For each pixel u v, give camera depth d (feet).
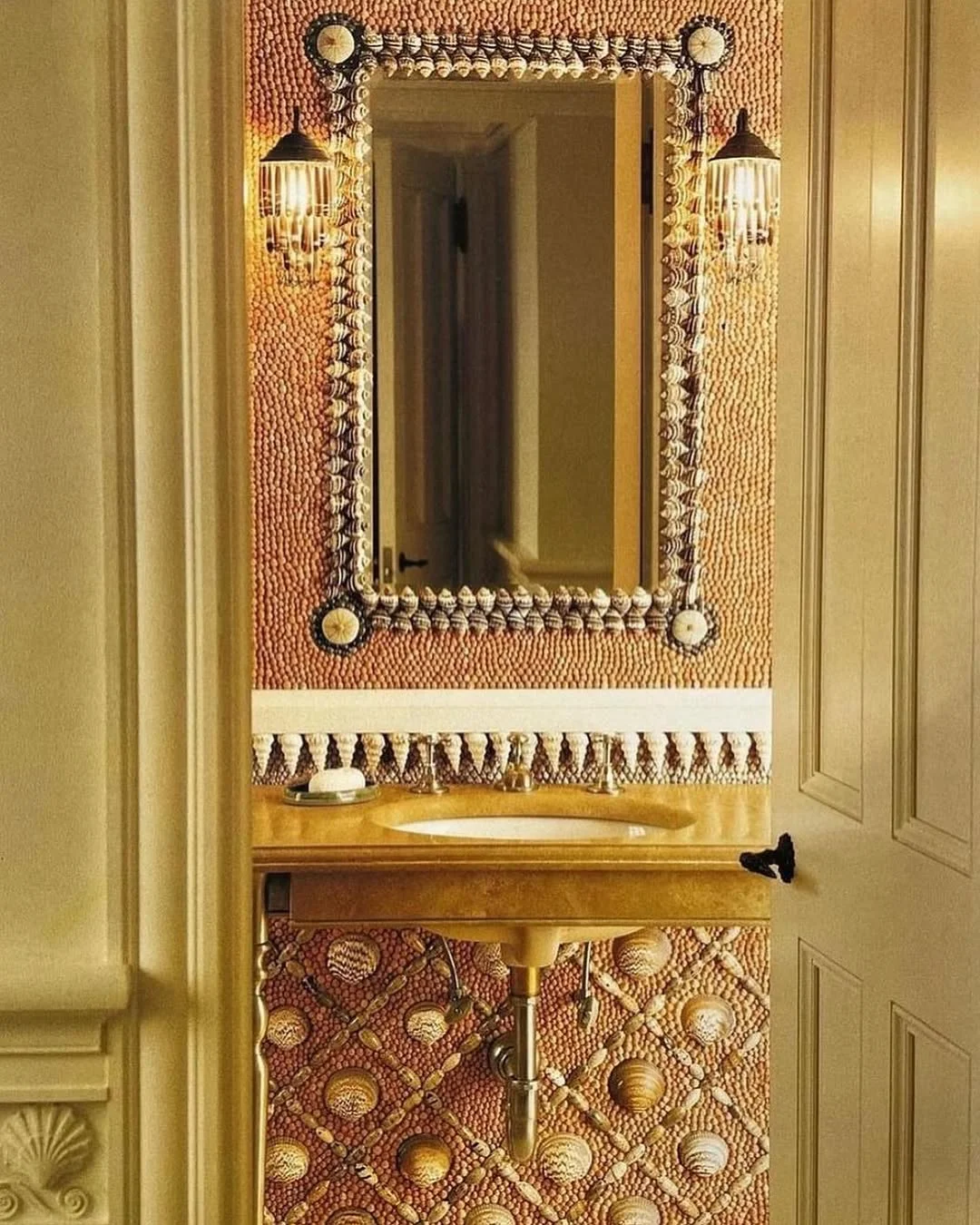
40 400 4.51
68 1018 4.55
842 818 5.45
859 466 5.34
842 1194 5.46
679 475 8.68
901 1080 4.94
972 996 4.41
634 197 8.61
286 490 8.54
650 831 8.09
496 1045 8.66
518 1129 8.20
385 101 8.48
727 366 8.66
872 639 5.21
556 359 8.66
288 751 8.54
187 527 4.56
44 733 4.56
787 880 6.00
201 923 4.61
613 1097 8.83
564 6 8.51
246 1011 4.70
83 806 4.58
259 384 8.48
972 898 4.43
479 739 8.55
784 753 6.10
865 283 5.29
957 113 4.58
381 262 8.52
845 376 5.49
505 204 8.59
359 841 7.30
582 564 8.73
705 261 8.61
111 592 4.55
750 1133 8.91
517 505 8.69
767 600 8.76
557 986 8.75
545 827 8.22
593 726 8.64
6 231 4.48
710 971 8.84
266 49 8.39
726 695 8.71
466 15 8.46
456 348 8.61
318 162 8.25
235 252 4.61
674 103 8.55
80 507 4.54
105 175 4.48
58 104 4.47
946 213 4.67
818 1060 5.74
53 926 4.59
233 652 4.64
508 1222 8.86
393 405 8.58
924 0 4.82
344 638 8.56
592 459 8.71
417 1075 8.73
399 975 8.66
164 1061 4.61
